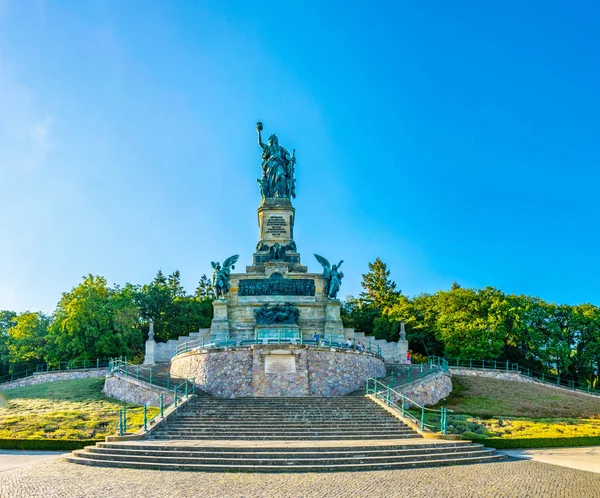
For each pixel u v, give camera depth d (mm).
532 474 26422
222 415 38969
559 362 82312
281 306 70625
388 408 41094
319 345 54719
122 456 28422
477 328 82500
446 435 33750
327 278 74438
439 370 58031
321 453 28484
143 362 80312
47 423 41406
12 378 83688
